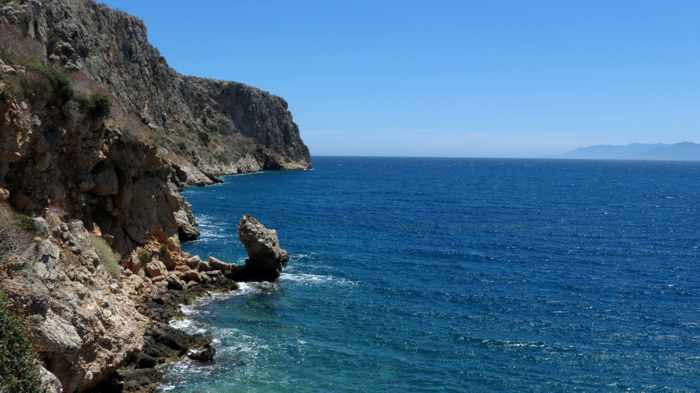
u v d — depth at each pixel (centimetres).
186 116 14700
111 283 2378
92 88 3172
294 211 8312
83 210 2873
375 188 13850
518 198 11944
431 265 4838
